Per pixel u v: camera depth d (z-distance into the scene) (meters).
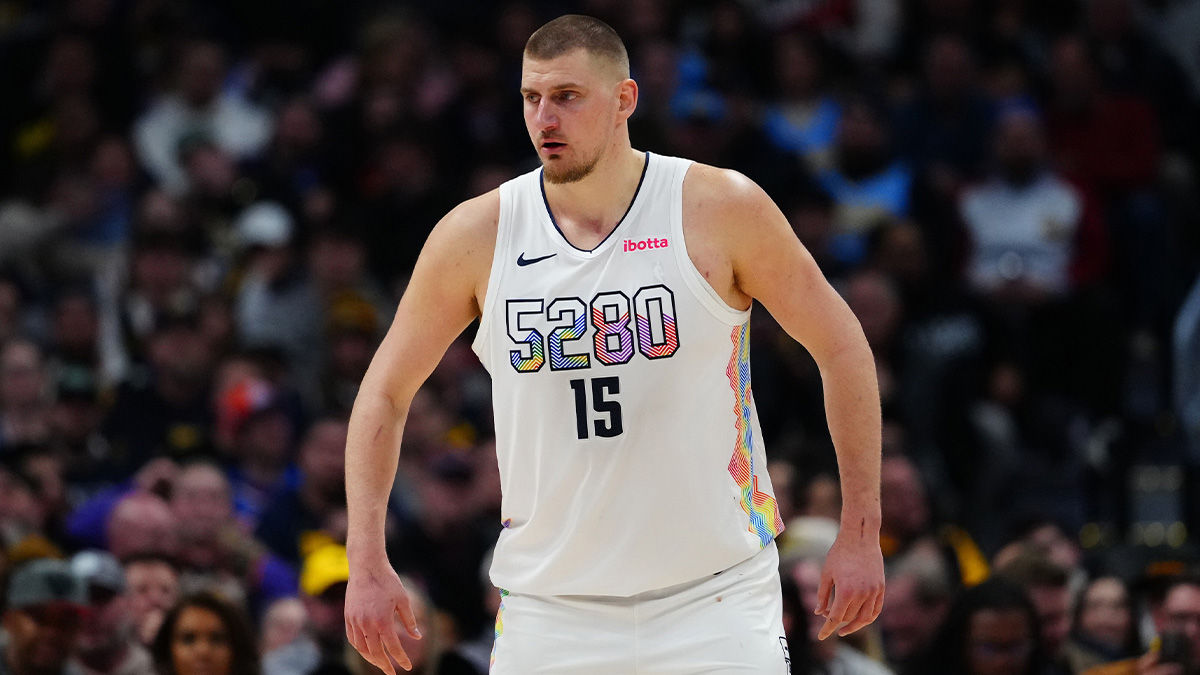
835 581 13.72
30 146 42.16
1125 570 25.52
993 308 35.06
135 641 21.45
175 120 41.62
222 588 22.69
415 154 39.34
